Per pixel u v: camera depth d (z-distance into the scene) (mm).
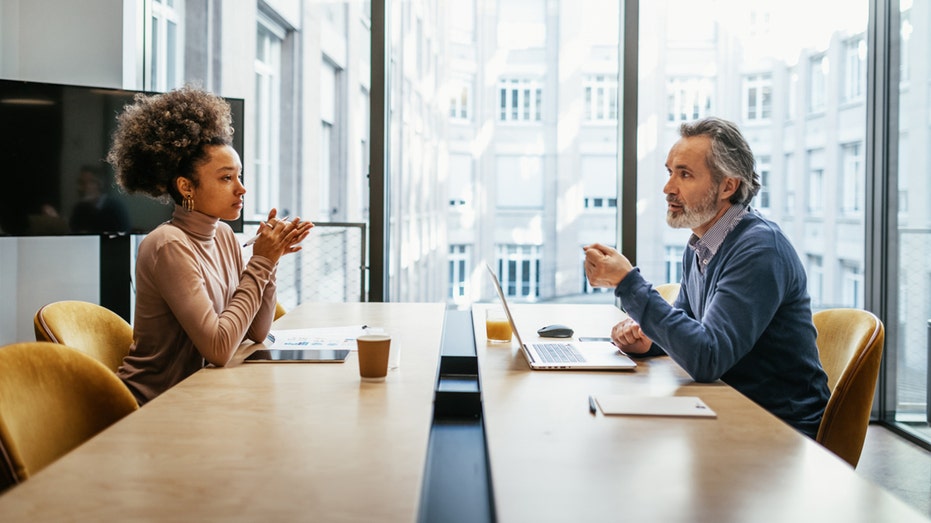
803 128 7664
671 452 1096
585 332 2205
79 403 1357
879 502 905
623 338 1811
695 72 8727
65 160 3500
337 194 6859
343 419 1244
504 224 11781
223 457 1045
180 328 1771
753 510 878
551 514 866
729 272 1648
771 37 8172
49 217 3482
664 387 1506
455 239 11719
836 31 6312
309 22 6738
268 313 1957
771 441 1150
